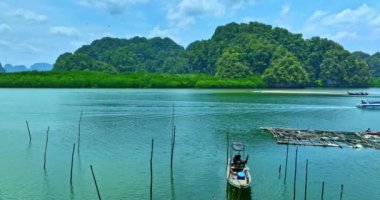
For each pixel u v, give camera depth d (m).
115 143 66.88
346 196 42.41
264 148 63.88
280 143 67.31
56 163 53.34
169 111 113.19
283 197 41.78
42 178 46.88
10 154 58.00
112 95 175.62
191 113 109.44
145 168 51.31
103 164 53.12
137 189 43.38
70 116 99.69
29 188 43.53
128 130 80.12
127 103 135.88
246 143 67.81
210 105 132.00
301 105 136.12
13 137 70.69
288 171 50.88
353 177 48.94
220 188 43.97
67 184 44.88
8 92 190.75
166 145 65.75
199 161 55.06
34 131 77.12
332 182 46.88
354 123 95.88
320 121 98.44
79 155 57.94
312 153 60.75
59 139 69.56
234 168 45.53
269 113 111.69
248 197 41.62
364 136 74.06
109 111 111.62
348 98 173.00
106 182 45.62
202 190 43.31
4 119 92.88
